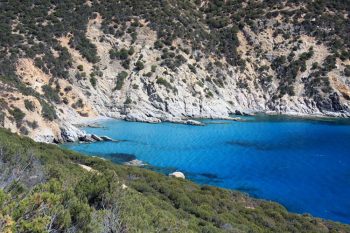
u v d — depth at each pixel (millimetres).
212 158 72688
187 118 108625
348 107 118562
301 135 92812
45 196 11109
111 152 74062
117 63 115188
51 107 88875
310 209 51438
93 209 14992
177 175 60281
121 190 17891
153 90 110312
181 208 33750
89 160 46312
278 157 74562
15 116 73938
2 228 9227
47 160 29547
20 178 16422
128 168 49469
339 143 85688
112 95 108688
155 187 38531
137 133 89750
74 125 93812
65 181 17953
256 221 37625
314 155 76438
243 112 116875
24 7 119125
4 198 10148
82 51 113188
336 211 50969
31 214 10477
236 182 60875
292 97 122688
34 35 110812
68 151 49469
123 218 14711
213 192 46000
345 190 58250
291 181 61781
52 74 103750
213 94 118000
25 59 101500
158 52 119000
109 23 122688
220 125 101625
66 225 11531
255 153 77062
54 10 121562
